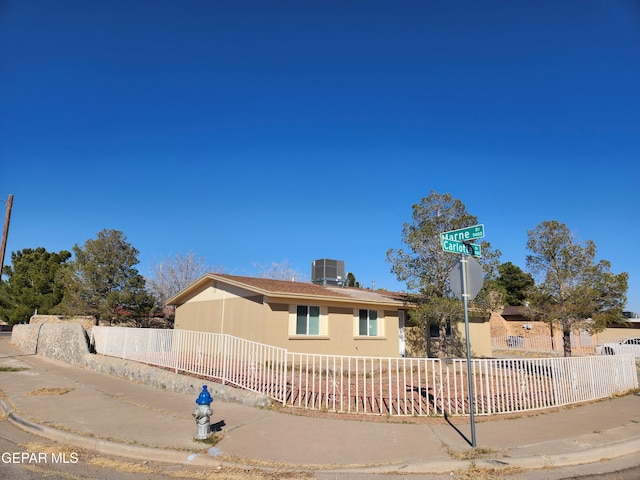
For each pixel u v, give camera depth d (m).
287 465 6.30
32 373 14.56
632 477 6.24
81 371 15.34
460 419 9.07
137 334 15.02
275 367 10.20
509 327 39.03
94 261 26.72
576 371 11.78
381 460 6.53
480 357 25.44
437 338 23.94
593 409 10.61
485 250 18.11
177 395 10.96
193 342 12.43
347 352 19.69
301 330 18.39
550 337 31.91
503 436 7.84
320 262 25.89
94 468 6.15
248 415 8.88
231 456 6.57
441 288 18.75
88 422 8.21
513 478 6.09
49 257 40.81
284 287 18.88
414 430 8.11
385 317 21.59
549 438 7.75
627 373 13.95
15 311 34.25
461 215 18.80
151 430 7.73
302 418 8.76
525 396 10.41
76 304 26.00
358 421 8.67
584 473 6.36
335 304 19.48
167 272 37.66
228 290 19.92
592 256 18.80
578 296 18.14
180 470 6.15
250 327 18.23
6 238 21.36
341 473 6.08
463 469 6.37
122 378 13.68
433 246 18.64
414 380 13.46
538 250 19.73
